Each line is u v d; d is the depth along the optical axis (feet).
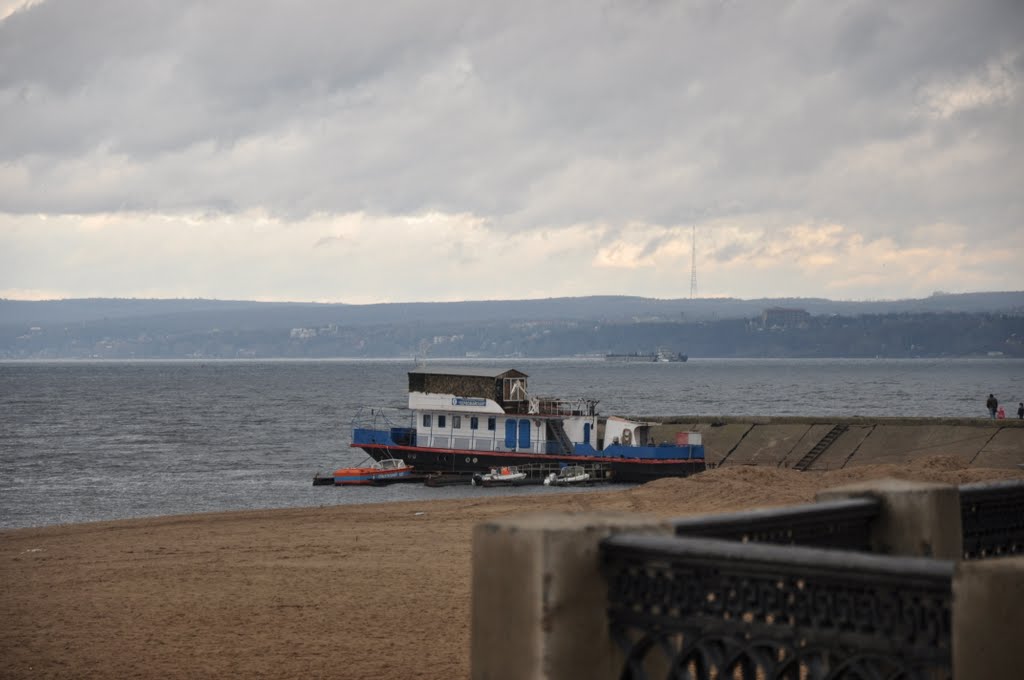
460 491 296.92
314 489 307.78
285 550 127.24
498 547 31.89
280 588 101.55
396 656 73.82
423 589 98.84
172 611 92.22
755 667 29.99
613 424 322.75
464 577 104.53
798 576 27.37
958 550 39.86
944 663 25.17
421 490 301.84
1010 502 44.09
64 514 260.21
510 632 31.40
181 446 457.27
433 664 71.10
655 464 307.17
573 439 323.57
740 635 28.58
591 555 31.37
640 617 30.78
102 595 100.53
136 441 484.33
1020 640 23.98
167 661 74.54
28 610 94.02
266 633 82.74
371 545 129.29
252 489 309.22
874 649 26.27
